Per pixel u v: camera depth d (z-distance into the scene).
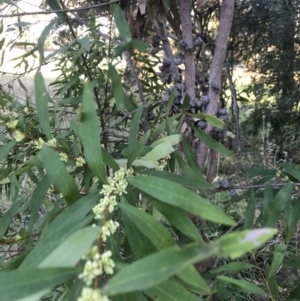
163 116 0.66
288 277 0.72
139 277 0.18
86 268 0.22
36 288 0.20
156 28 0.62
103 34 0.57
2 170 0.58
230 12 0.55
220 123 0.48
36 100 0.41
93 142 0.33
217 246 0.17
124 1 0.60
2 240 0.40
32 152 0.60
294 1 1.33
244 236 0.17
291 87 1.51
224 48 0.56
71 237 0.22
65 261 0.21
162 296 0.26
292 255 0.61
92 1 0.78
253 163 1.11
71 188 0.34
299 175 0.51
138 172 0.39
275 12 1.34
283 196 0.49
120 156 0.65
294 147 1.46
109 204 0.30
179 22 0.60
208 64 0.94
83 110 0.32
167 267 0.18
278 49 1.48
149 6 0.55
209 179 0.62
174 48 0.95
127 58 0.59
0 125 0.58
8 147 0.42
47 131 0.42
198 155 0.59
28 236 0.40
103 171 0.33
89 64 0.58
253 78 1.55
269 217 0.49
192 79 0.57
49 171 0.34
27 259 0.27
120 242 0.46
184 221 0.33
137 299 0.29
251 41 1.41
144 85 0.75
